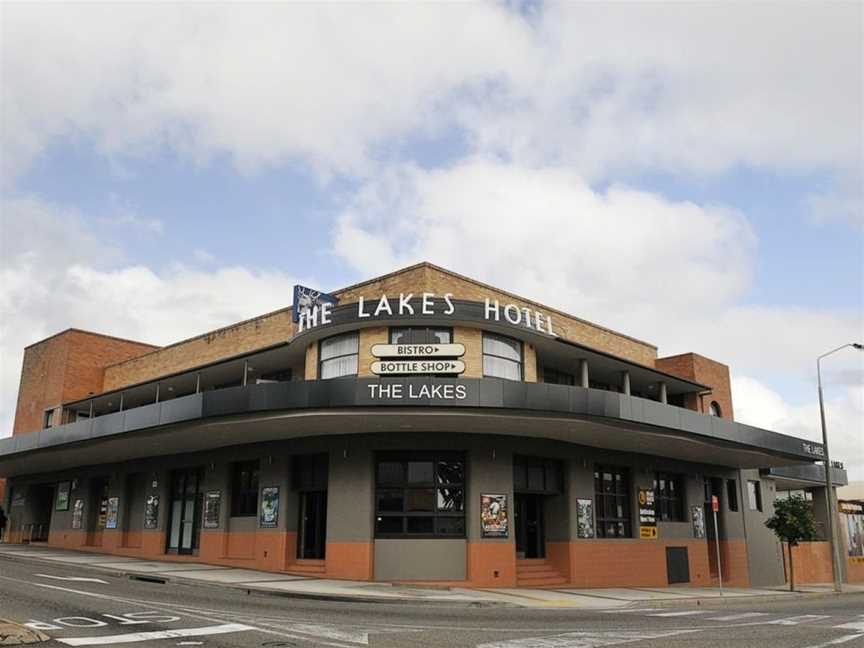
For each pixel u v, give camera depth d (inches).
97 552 1411.2
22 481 1787.6
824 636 534.3
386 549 947.3
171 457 1311.5
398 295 1064.8
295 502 1055.0
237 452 1156.5
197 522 1250.0
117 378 1676.9
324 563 991.6
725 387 1616.6
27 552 1344.7
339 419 906.7
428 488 973.8
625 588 1062.4
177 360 1487.5
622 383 1364.4
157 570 987.3
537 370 1213.1
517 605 743.1
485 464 980.6
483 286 1132.5
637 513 1210.6
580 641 482.6
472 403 878.4
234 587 808.9
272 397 912.3
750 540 1512.1
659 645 471.8
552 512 1095.6
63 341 1720.0
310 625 527.2
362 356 979.3
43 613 543.5
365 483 965.2
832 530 1333.7
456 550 949.8
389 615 614.9
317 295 1071.6
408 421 917.2
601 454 1159.0
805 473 1748.3
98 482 1537.9
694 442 1114.7
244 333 1341.0
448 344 953.5
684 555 1296.8
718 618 667.4
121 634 461.4
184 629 488.7
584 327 1344.7
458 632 515.2
